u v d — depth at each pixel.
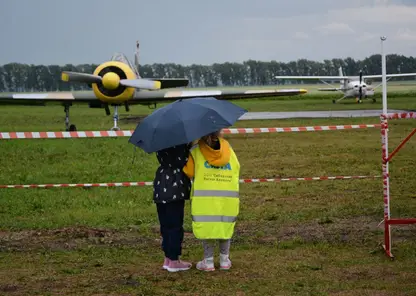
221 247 6.05
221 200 5.93
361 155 15.72
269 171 13.22
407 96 70.38
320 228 7.77
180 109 5.86
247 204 9.53
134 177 12.39
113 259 6.52
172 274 5.93
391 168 13.10
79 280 5.74
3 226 8.18
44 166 14.36
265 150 17.44
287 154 16.36
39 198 10.20
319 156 15.73
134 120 35.06
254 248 6.84
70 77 24.38
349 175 12.27
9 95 25.05
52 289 5.46
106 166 14.11
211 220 5.91
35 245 7.16
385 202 6.42
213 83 137.38
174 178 5.99
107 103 25.55
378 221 8.09
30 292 5.38
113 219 8.58
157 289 5.43
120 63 25.14
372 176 11.77
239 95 24.88
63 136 9.52
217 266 6.19
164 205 6.00
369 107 45.09
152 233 7.72
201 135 5.68
